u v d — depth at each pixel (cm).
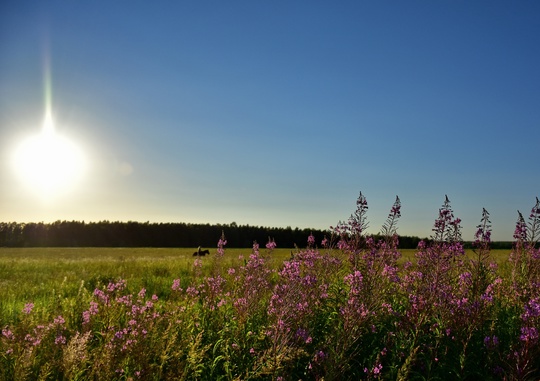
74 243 13012
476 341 564
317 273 628
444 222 579
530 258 764
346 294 600
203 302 689
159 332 545
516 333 572
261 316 608
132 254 5394
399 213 629
